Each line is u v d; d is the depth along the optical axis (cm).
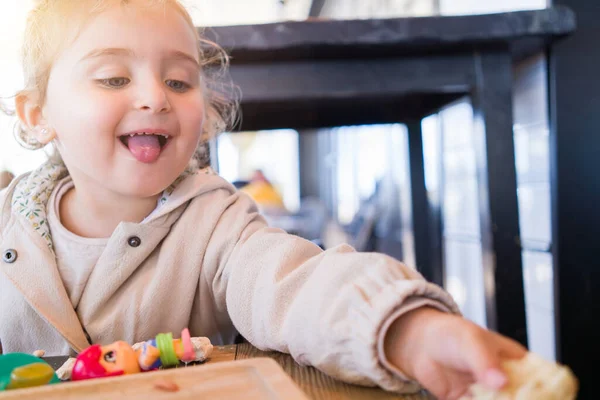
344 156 396
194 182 69
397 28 93
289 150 527
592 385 107
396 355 37
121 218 66
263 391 34
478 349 30
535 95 116
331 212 433
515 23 94
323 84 101
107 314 63
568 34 96
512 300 98
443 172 172
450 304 38
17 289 62
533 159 120
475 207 144
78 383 35
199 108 61
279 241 56
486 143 99
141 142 58
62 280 64
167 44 58
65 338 60
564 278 108
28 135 70
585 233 108
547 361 30
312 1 241
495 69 100
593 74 106
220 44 94
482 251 103
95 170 59
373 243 271
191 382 36
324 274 44
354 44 94
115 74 56
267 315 48
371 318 37
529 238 125
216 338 70
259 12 250
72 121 58
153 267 65
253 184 333
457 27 94
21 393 34
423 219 172
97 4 57
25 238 64
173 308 64
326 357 41
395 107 146
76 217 67
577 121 107
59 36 59
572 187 108
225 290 62
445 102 133
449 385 33
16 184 71
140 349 44
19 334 65
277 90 100
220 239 64
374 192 295
